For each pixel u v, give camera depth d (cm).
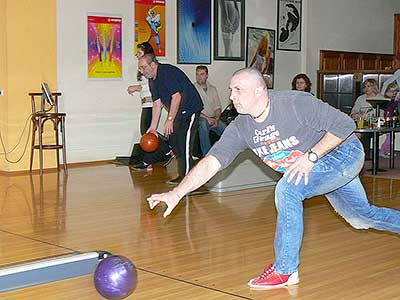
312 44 1256
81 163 952
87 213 607
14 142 865
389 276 415
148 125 910
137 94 1009
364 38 1359
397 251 477
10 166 865
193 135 718
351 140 376
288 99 362
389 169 908
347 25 1320
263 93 362
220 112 977
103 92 970
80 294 380
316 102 360
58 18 914
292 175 367
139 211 616
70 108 937
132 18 992
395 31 1436
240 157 740
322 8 1269
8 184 774
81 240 507
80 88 944
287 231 382
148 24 1011
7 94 855
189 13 1061
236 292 382
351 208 393
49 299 372
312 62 1259
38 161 889
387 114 947
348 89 1185
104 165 941
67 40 925
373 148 865
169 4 1035
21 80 862
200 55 1083
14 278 323
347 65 1322
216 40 1103
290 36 1220
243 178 742
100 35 959
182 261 449
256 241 506
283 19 1207
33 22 866
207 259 455
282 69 1214
